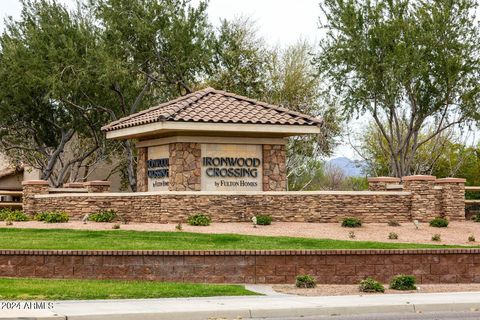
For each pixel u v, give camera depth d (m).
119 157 53.97
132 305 16.39
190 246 23.12
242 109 32.62
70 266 20.44
